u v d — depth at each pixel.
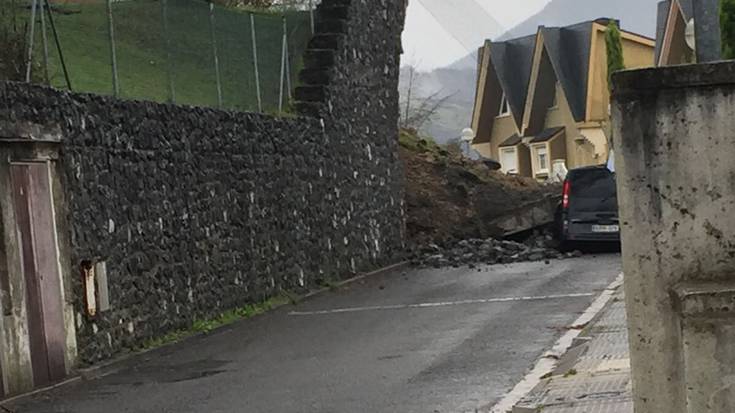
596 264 20.91
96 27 16.78
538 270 20.67
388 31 24.33
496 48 51.34
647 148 4.31
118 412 9.68
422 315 15.27
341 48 21.55
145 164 14.39
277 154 18.59
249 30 19.23
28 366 11.18
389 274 22.50
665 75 4.26
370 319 15.34
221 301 16.25
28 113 11.59
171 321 14.71
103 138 13.34
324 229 20.28
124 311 13.50
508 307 15.33
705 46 4.71
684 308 4.16
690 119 4.26
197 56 17.52
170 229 14.94
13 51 12.88
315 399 9.54
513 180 28.52
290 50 21.14
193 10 17.66
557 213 25.06
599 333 11.66
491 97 52.28
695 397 4.17
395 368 10.93
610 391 8.32
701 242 4.28
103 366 12.48
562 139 47.41
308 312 16.95
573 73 47.62
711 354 4.14
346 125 21.70
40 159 11.84
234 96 18.34
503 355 11.23
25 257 11.38
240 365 12.09
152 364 12.80
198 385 10.90
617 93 4.35
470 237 26.34
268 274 17.89
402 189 25.05
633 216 4.35
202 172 16.02
